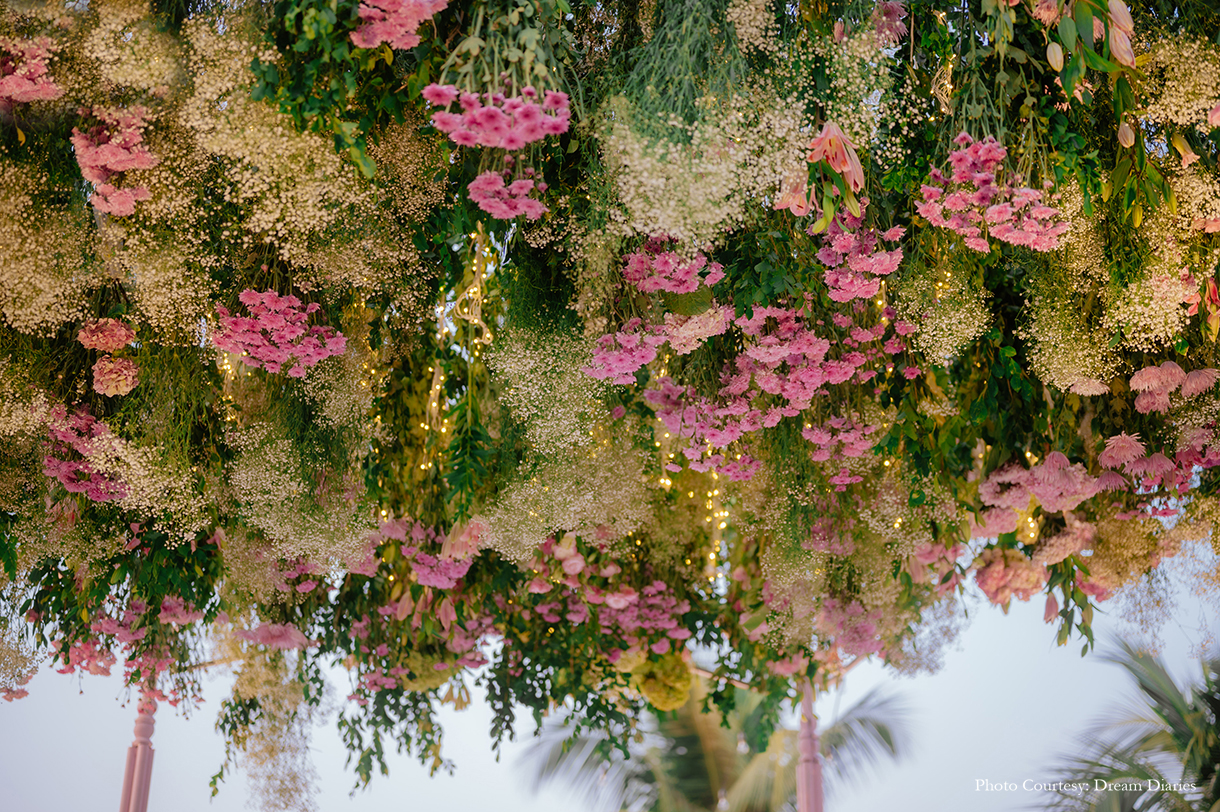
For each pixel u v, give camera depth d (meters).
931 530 3.35
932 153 2.26
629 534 3.92
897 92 2.25
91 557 2.79
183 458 2.60
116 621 3.17
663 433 3.26
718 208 1.96
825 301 2.63
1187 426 2.75
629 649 4.10
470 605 3.77
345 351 2.73
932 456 2.87
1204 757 5.54
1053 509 2.94
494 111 1.71
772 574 3.30
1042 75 2.18
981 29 2.14
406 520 3.34
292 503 2.77
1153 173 2.20
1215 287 2.41
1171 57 2.22
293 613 3.68
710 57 1.99
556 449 2.77
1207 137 2.38
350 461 2.93
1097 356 2.47
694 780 7.91
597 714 4.15
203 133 2.04
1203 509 2.99
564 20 2.27
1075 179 2.21
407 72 2.20
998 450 2.98
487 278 2.55
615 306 2.57
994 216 2.02
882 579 3.50
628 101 1.98
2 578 2.87
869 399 3.05
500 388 2.80
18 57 2.06
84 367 2.62
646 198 1.95
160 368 2.56
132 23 2.06
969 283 2.49
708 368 2.86
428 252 2.59
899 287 2.52
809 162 2.04
